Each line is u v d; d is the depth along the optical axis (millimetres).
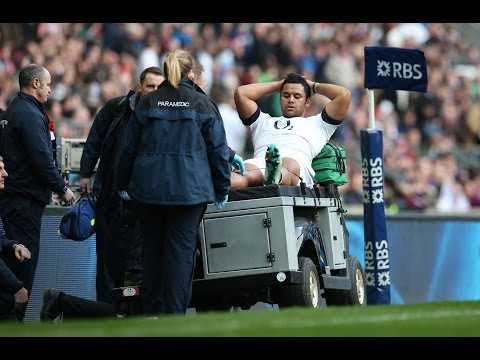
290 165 29844
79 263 33438
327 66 75375
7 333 18203
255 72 71938
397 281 40750
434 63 79750
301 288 27312
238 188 27422
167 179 24297
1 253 28234
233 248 27062
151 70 29031
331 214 30719
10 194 29000
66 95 61500
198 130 24625
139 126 24641
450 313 20703
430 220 41781
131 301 26578
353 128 71875
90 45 65062
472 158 74125
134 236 27625
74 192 34500
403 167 71312
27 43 63031
